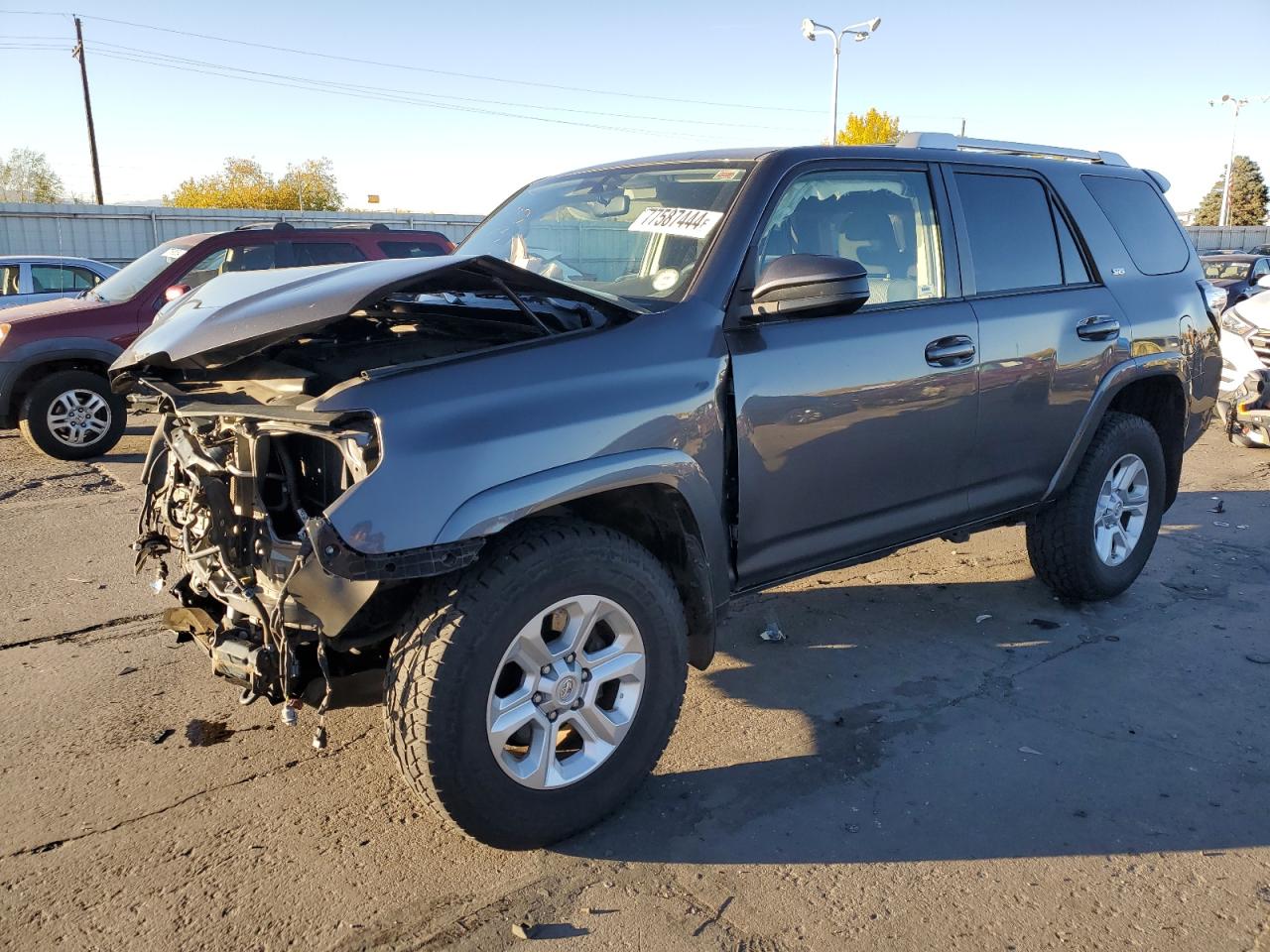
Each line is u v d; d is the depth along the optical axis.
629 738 2.94
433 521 2.45
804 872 2.78
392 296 3.02
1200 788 3.21
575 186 4.02
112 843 2.90
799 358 3.27
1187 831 2.97
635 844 2.91
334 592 2.49
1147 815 3.05
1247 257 19.61
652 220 3.50
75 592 5.01
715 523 3.09
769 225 3.36
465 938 2.51
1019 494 4.24
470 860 2.83
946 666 4.14
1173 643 4.39
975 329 3.85
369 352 3.03
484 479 2.53
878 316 3.58
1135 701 3.83
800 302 3.11
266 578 2.71
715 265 3.21
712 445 3.05
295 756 3.41
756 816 3.05
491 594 2.57
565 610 2.78
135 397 3.26
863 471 3.54
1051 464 4.32
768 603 4.89
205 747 3.47
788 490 3.32
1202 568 5.42
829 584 5.17
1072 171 4.64
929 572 5.36
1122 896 2.67
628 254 3.49
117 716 3.68
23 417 8.33
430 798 2.61
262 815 3.05
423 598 2.62
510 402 2.64
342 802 3.12
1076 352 4.27
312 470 2.79
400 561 2.40
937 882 2.73
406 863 2.81
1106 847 2.89
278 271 3.26
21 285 13.50
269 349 3.07
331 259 9.87
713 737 3.55
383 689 2.68
